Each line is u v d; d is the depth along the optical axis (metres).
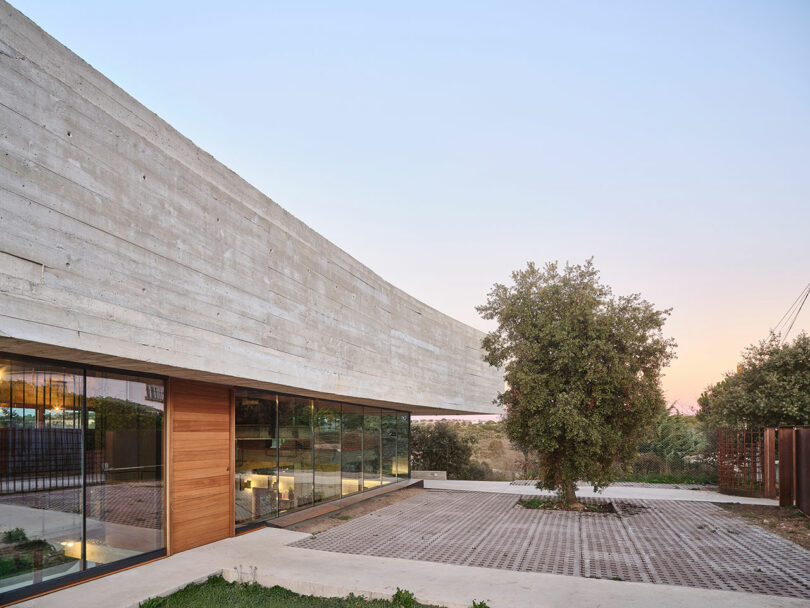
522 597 6.32
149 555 7.89
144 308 6.42
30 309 4.94
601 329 13.09
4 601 5.70
